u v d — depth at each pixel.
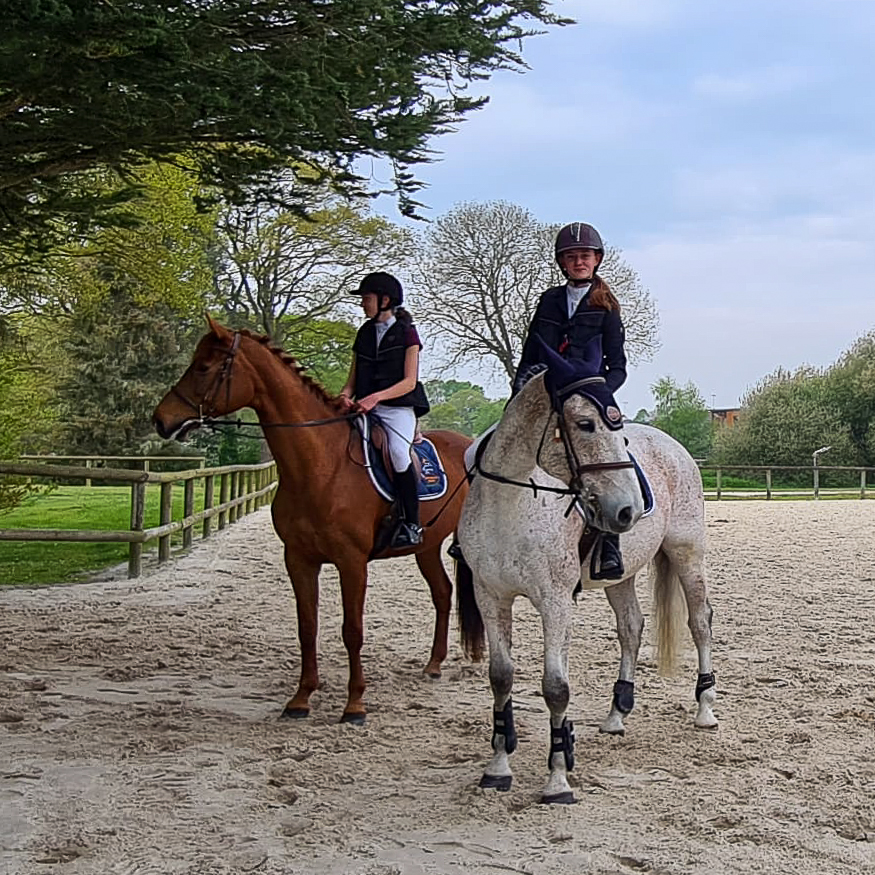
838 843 4.39
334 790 5.11
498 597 5.06
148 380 39.69
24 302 18.08
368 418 6.75
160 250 15.02
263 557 15.12
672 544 6.21
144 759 5.59
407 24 6.00
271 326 36.41
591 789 5.07
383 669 7.93
